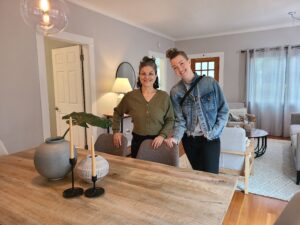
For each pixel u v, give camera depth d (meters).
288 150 4.07
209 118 1.74
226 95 5.80
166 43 5.93
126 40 4.45
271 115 5.22
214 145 1.77
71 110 3.89
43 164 1.15
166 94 1.92
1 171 1.37
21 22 2.65
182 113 1.84
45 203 1.00
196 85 1.75
